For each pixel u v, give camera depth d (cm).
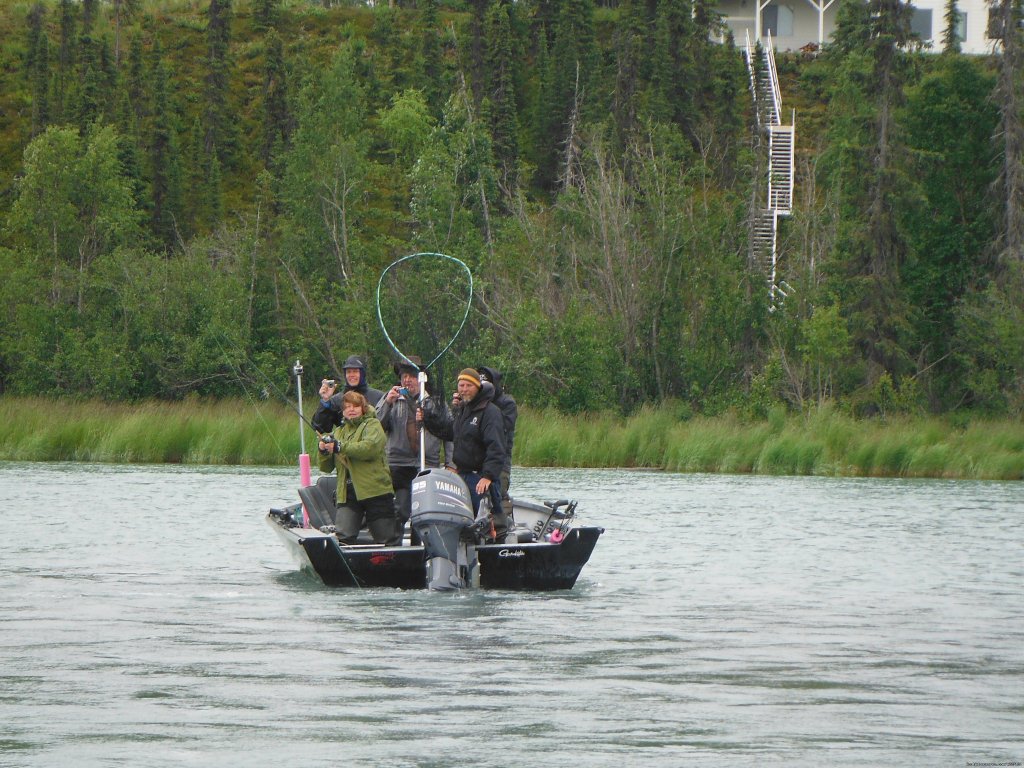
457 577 3023
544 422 8794
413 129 17862
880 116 12025
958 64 13425
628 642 2445
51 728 1773
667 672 2172
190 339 12325
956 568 3606
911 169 12256
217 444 8075
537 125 19338
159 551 3797
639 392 12012
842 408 11206
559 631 2553
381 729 1777
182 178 17875
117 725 1792
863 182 12062
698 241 12438
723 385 12094
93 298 13062
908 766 1616
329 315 12519
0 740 1712
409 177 12962
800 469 7962
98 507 5038
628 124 17688
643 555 3850
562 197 12925
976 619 2758
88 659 2242
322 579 3048
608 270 12181
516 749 1681
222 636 2462
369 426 3172
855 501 5856
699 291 12300
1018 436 8644
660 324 12144
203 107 19675
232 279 12850
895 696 2003
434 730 1773
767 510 5341
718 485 6744
